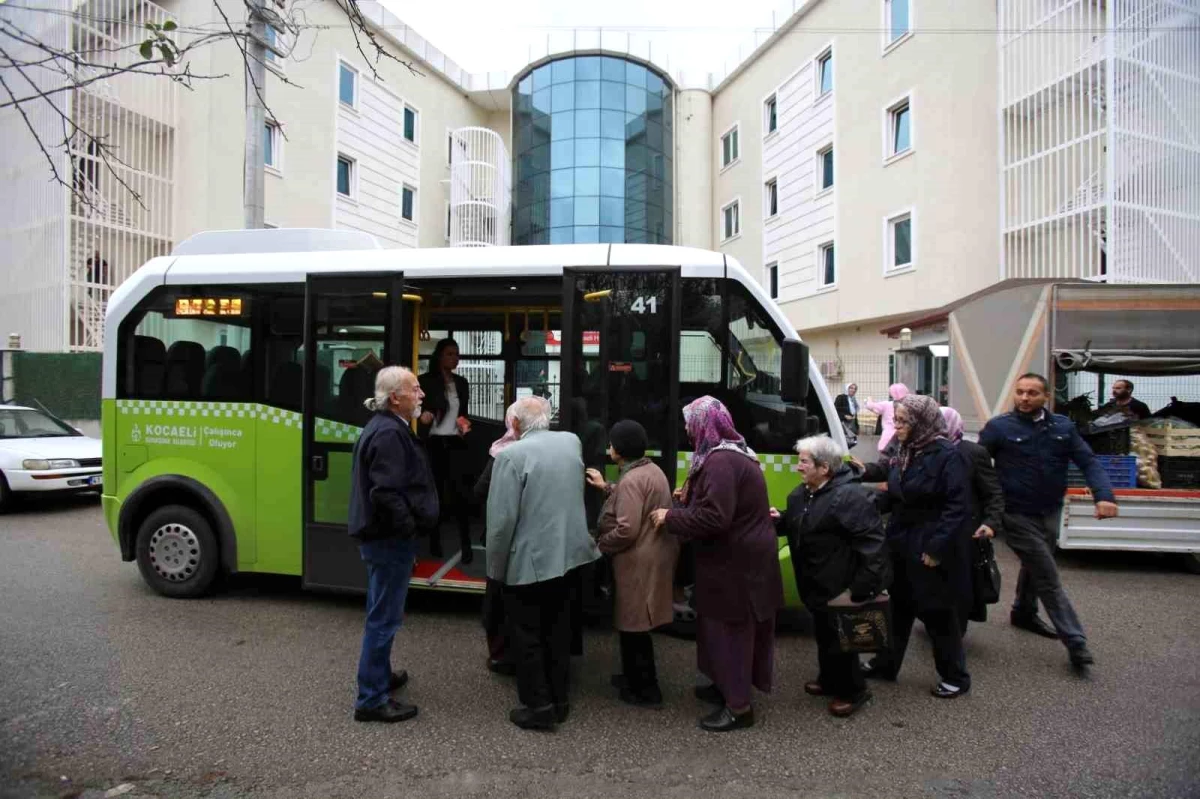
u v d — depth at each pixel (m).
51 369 13.64
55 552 7.61
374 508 3.71
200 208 15.10
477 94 26.14
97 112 13.67
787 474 5.21
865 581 3.83
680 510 3.79
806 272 21.19
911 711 4.09
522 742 3.68
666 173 26.14
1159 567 7.43
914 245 16.95
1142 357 7.40
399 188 22.28
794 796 3.21
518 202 26.23
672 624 5.39
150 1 14.71
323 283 5.59
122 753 3.51
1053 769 3.44
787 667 4.77
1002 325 8.42
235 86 15.73
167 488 5.93
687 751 3.61
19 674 4.43
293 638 5.09
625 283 5.19
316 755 3.51
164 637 5.07
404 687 4.33
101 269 14.19
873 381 19.25
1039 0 14.15
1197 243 13.12
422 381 6.24
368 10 20.91
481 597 6.15
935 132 16.33
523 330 7.23
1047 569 4.73
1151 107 12.86
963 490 4.13
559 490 3.83
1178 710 4.09
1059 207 13.66
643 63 25.77
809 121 20.95
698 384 5.30
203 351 5.91
